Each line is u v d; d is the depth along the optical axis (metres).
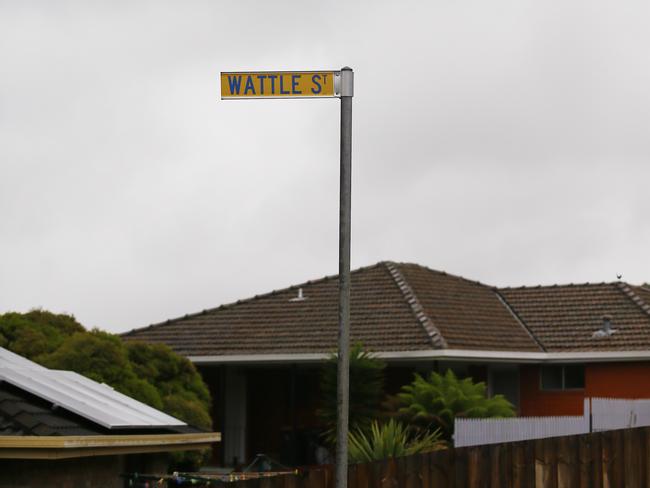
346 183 7.50
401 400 26.03
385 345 29.73
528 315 34.16
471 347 29.77
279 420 32.78
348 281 7.42
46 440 12.39
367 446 19.19
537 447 10.62
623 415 23.88
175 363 25.56
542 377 31.75
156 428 15.80
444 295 33.97
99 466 14.30
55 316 24.33
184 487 14.41
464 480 9.88
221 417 31.61
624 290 34.50
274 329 32.59
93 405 14.67
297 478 8.67
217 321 34.06
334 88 7.59
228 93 7.62
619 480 11.58
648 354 30.12
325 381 27.50
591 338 31.72
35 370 16.69
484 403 25.23
